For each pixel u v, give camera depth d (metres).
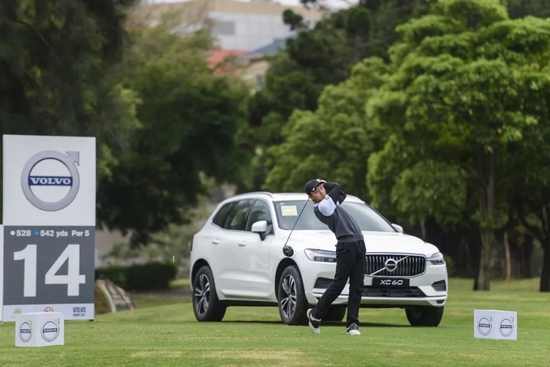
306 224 44.84
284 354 27.67
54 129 81.81
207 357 26.92
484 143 92.19
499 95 91.50
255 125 170.00
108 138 87.56
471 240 140.75
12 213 44.62
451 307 59.97
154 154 144.75
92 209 45.62
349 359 26.67
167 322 50.97
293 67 174.38
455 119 92.88
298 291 41.78
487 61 90.31
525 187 104.94
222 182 156.12
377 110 95.81
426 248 42.94
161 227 160.25
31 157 44.69
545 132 93.12
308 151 141.38
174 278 159.75
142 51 144.00
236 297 46.53
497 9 94.19
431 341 33.50
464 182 100.44
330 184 35.38
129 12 121.25
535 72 91.06
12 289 44.75
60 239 45.28
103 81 87.62
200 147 151.00
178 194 154.62
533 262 171.88
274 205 45.81
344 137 137.00
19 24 82.25
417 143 98.56
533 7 119.44
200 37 155.62
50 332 31.00
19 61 77.50
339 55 170.00
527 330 43.28
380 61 144.00
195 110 147.38
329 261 41.25
